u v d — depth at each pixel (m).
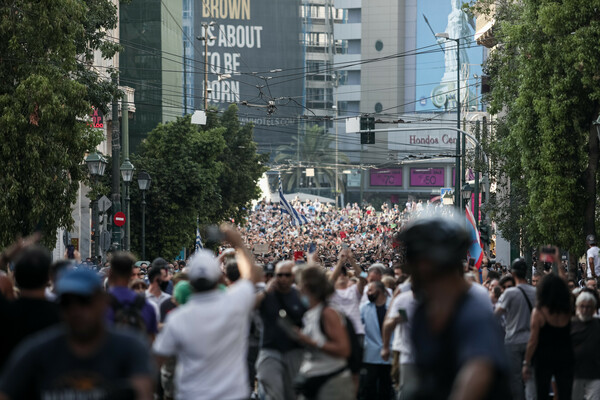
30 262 7.97
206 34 68.69
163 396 13.70
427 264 5.07
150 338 11.07
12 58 27.38
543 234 33.34
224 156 65.75
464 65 167.25
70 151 28.39
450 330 4.91
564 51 32.19
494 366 4.64
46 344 5.62
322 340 9.54
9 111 26.48
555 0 32.72
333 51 194.38
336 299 14.12
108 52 36.47
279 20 166.12
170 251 52.00
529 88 33.69
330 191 176.75
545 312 11.62
